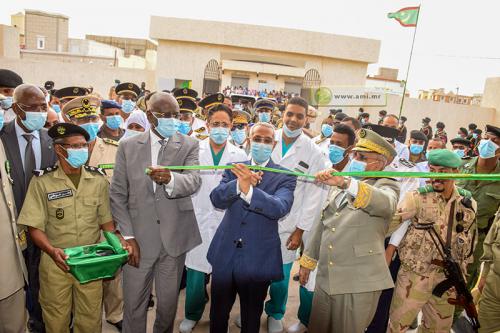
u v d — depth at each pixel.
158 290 2.93
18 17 37.69
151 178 2.56
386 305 3.17
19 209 2.84
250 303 2.79
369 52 21.27
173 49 20.92
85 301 2.75
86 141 2.65
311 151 3.69
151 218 2.82
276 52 21.34
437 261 2.74
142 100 5.85
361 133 2.62
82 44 35.75
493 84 20.89
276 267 2.78
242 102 12.88
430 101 20.23
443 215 2.76
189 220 2.99
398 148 5.67
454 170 2.70
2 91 3.35
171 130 2.78
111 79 21.52
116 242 2.56
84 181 2.76
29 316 3.26
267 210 2.48
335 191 2.79
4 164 2.62
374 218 2.51
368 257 2.52
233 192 2.50
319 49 21.00
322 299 2.72
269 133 2.73
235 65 21.09
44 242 2.54
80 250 2.50
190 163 2.89
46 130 3.14
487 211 3.89
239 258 2.74
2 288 2.52
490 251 3.12
